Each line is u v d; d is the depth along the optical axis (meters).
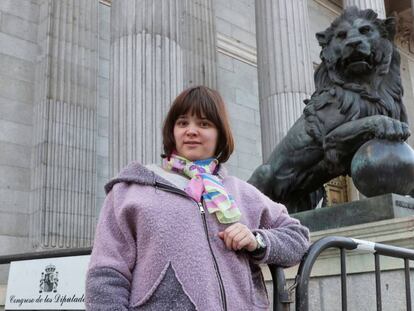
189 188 2.18
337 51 5.97
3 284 10.27
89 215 11.98
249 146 18.25
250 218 2.32
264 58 12.87
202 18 16.48
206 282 1.99
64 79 12.24
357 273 4.54
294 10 12.92
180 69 9.26
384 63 5.88
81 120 12.34
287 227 2.38
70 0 12.84
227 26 18.88
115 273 2.01
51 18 12.43
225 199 2.19
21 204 11.51
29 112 12.15
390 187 5.10
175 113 2.40
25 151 11.87
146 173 2.21
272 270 2.35
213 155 2.42
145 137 8.47
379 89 5.87
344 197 20.02
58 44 12.38
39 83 12.22
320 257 4.74
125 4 9.14
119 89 8.85
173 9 9.34
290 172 6.36
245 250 2.20
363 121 5.44
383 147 5.14
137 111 8.57
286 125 12.19
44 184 11.32
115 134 8.77
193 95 2.39
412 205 5.00
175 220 2.06
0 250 10.94
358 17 5.95
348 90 5.87
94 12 13.38
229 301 2.01
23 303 4.98
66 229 11.40
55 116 11.87
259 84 13.09
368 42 5.75
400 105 6.04
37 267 4.96
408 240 4.44
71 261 4.74
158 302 1.96
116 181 2.23
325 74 6.23
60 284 4.75
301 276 2.41
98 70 13.49
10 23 12.38
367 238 4.71
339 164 5.80
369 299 4.42
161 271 1.99
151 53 8.80
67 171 11.75
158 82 8.73
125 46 8.93
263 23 13.06
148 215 2.06
